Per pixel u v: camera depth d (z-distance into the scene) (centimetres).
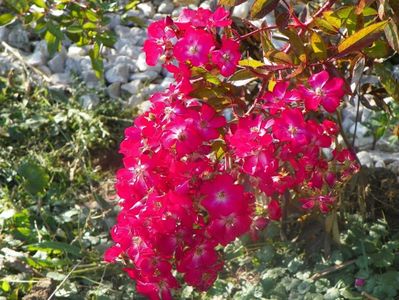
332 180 61
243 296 67
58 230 78
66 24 87
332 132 61
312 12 66
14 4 83
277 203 67
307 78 61
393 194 78
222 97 61
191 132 57
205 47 57
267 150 57
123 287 72
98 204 82
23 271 74
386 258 68
